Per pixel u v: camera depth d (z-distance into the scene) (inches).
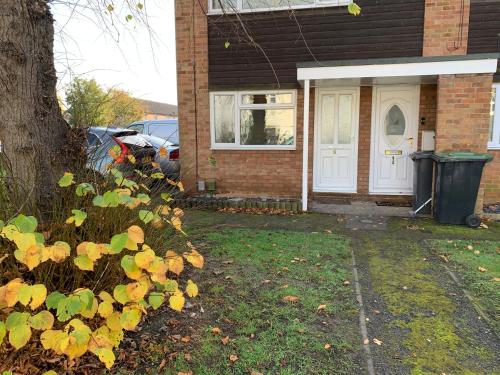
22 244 91.4
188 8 359.9
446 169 266.1
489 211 303.0
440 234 247.1
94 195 134.1
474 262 193.8
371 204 339.3
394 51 327.0
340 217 294.5
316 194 364.5
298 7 339.0
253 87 356.8
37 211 128.6
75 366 111.9
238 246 217.6
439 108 291.7
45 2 147.9
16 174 136.7
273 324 135.5
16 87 138.0
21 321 89.6
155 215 130.5
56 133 149.0
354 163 357.1
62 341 90.0
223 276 174.9
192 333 130.0
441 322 138.2
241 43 354.3
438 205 273.6
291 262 192.9
